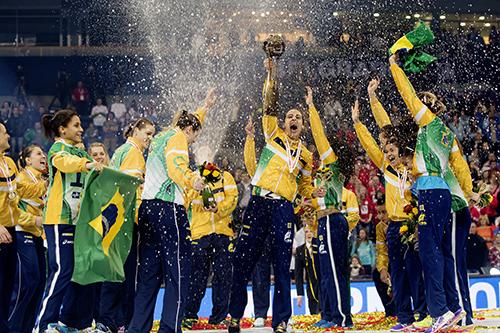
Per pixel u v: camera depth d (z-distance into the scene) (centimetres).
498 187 1398
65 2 1902
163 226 593
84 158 600
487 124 1686
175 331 589
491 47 1730
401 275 742
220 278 833
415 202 700
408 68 664
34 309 685
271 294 1084
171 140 592
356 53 1683
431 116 646
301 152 693
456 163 669
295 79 1677
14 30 1958
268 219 680
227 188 833
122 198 595
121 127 1759
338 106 1627
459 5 1727
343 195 852
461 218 682
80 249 581
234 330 697
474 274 1163
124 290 676
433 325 626
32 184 716
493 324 721
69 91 1869
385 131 738
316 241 827
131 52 1777
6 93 1953
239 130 1598
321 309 808
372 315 947
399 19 1698
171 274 593
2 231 605
